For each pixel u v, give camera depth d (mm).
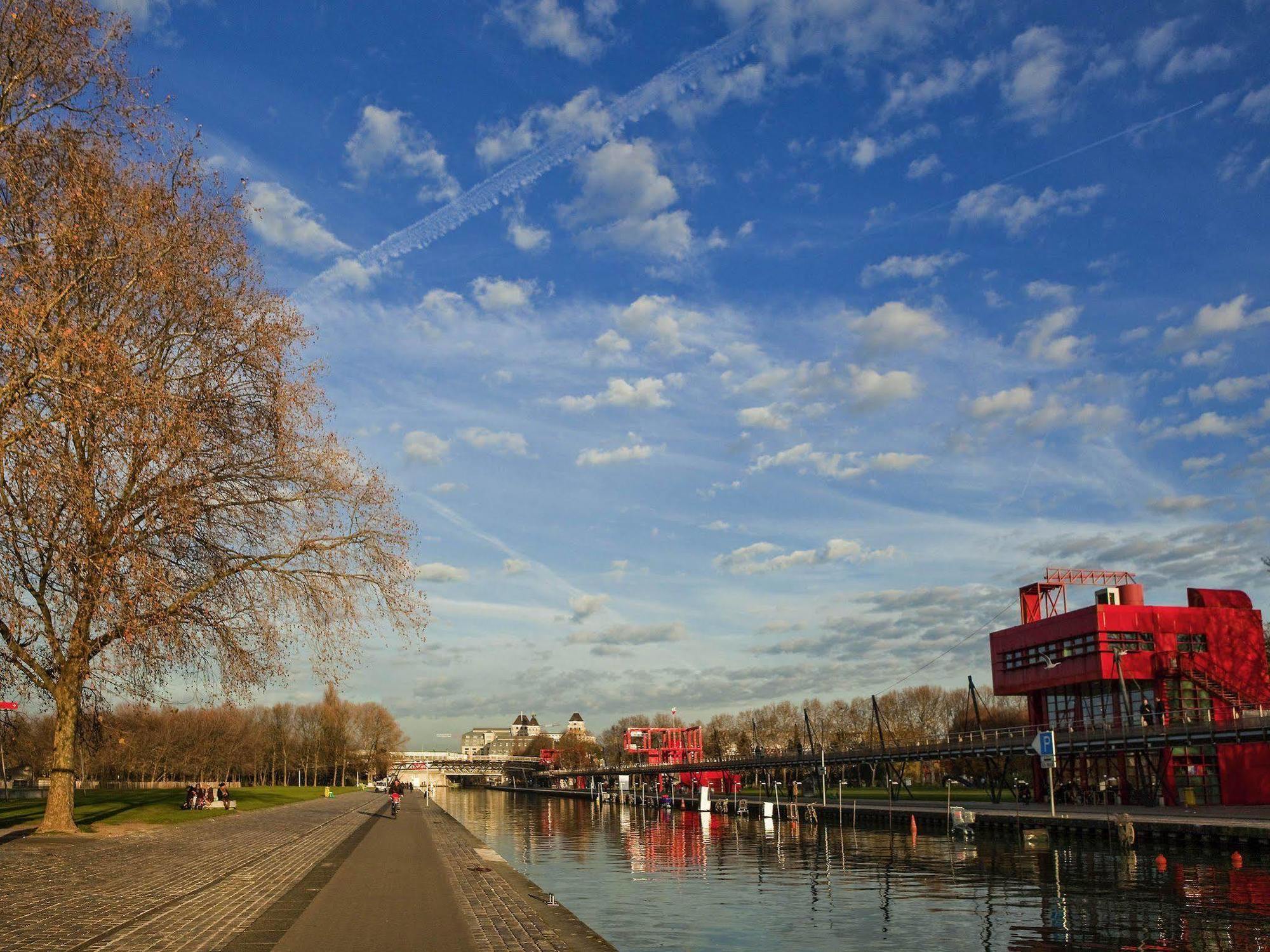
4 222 31281
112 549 32156
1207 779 72188
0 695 37750
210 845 43812
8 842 40781
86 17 33875
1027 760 113938
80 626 34594
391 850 47625
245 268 40594
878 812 91188
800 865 54344
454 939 21156
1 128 31844
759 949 28469
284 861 38219
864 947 28906
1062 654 82312
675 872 50969
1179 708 74938
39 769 135250
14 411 28188
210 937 20188
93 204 33406
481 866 40375
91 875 30516
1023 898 38594
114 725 50875
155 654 35656
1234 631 79125
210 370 38375
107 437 30250
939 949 28578
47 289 32062
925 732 187625
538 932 22266
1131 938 30016
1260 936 30047
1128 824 54250
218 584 40188
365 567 43094
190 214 38969
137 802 83812
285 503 41562
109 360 30078
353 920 23422
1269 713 65438
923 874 48219
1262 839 48062
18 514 29484
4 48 32812
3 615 30031
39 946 18625
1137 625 78000
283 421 40156
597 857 61188
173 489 34281
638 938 30156
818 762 113188
